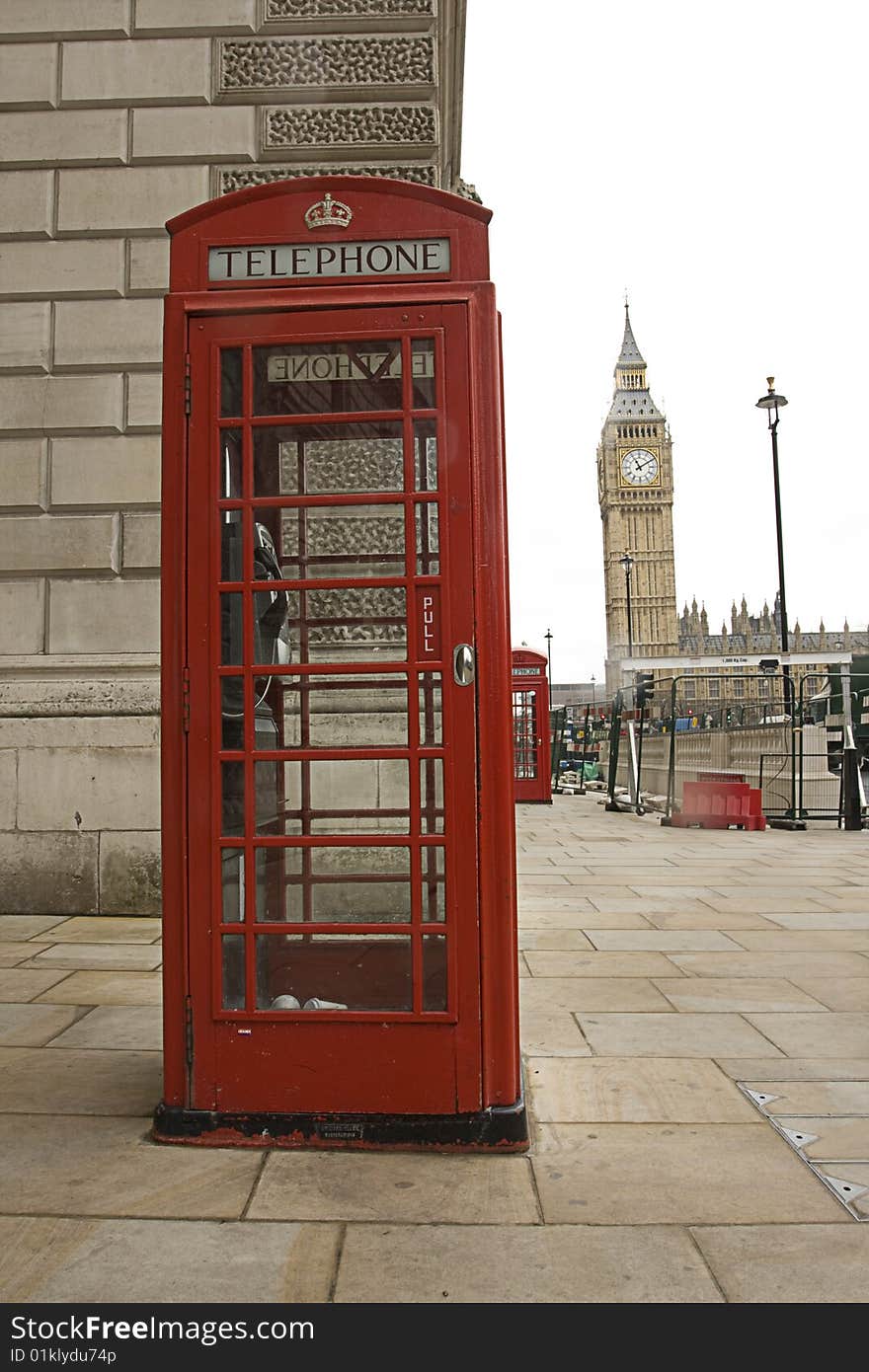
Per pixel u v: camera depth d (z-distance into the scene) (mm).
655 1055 3600
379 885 3021
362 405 2967
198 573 2846
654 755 18312
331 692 3047
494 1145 2725
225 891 2855
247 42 6566
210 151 6535
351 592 3027
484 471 2838
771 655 16281
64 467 6473
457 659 2799
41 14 6633
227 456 2938
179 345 2877
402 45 6523
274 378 2947
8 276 6559
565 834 11953
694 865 8984
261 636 2979
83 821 6223
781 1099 3162
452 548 2824
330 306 2859
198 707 2826
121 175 6586
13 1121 2941
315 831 3047
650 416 117625
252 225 2910
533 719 17531
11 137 6609
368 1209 2393
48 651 6406
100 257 6559
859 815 12281
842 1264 2148
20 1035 3795
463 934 2766
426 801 2873
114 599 6410
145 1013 4094
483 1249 2207
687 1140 2824
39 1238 2254
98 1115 2986
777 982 4668
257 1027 2785
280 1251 2195
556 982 4676
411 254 2893
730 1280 2084
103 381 6508
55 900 6215
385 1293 2035
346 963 2992
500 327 2887
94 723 6250
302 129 6539
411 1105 2746
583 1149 2762
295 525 3025
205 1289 2049
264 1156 2699
